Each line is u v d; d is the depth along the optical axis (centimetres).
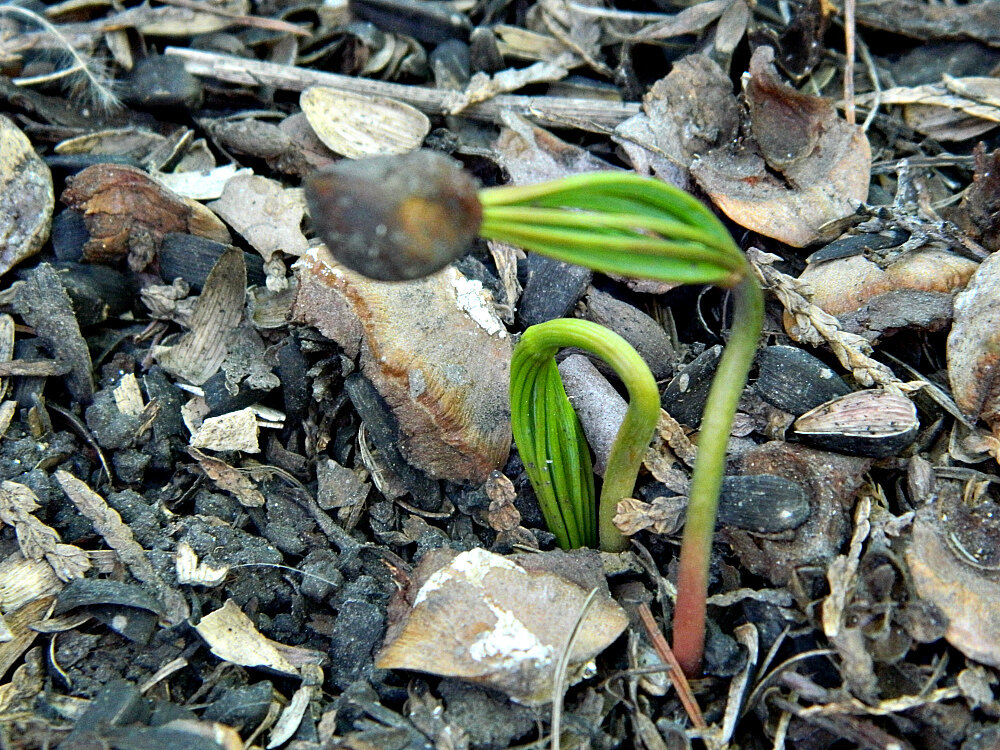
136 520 9
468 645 8
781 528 9
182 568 9
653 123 11
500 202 5
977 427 9
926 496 9
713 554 9
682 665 8
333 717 8
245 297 11
